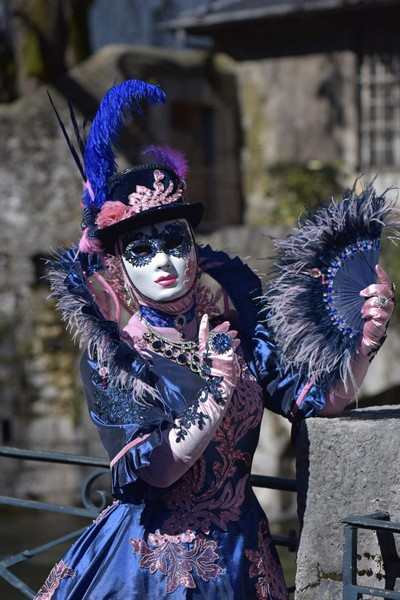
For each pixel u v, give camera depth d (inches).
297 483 152.6
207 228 709.3
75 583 145.9
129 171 151.0
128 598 141.3
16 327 698.2
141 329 150.8
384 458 143.9
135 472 135.9
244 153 769.6
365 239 150.9
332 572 147.7
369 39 735.7
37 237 684.7
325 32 745.0
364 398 626.5
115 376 141.8
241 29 773.9
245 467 150.0
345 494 146.9
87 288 145.6
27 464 692.1
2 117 684.1
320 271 151.9
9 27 761.6
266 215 743.7
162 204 148.8
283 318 152.0
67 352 694.5
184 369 146.6
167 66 709.9
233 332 143.3
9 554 541.6
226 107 760.3
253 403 151.5
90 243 151.7
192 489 144.7
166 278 148.3
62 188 681.0
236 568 143.5
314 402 153.3
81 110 676.1
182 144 738.2
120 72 680.4
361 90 742.5
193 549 142.2
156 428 136.9
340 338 150.6
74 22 740.7
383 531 142.8
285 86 759.7
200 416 138.7
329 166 737.0
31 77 724.0
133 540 143.5
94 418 143.2
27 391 697.6
